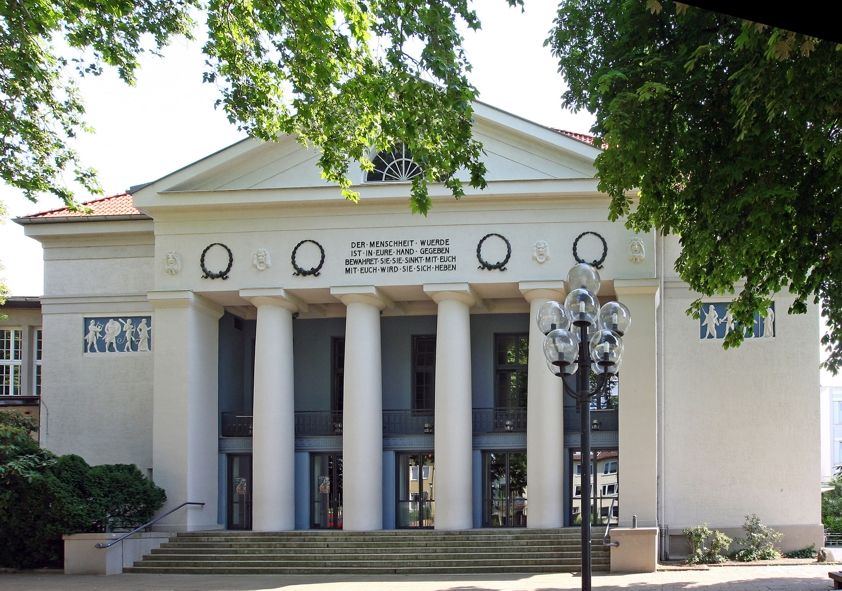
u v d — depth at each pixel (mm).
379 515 28328
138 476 28297
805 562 26531
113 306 31719
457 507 27531
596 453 29531
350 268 28547
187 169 28781
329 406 32344
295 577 24438
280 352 28984
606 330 14578
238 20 18047
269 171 28906
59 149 20609
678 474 29078
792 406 29016
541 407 27688
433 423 30703
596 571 24688
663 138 18000
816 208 17156
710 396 29297
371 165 19703
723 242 17391
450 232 28312
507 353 31703
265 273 28844
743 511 28766
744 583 21047
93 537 25828
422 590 20641
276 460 28516
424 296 29922
